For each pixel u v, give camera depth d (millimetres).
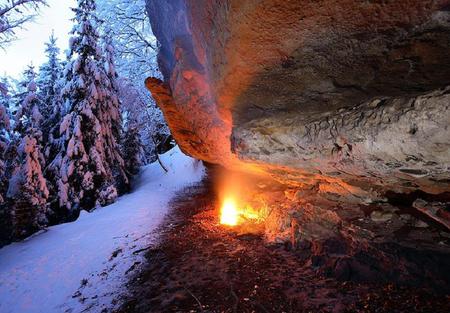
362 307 2953
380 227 3414
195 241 6000
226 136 5367
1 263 6992
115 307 3906
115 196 13359
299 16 1794
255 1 1724
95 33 14352
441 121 1690
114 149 15461
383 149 2170
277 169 4367
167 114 7871
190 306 3568
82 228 8945
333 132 2570
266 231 5562
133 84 16609
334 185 4039
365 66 2229
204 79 4738
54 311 4234
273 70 2490
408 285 2996
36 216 9516
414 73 2135
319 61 2283
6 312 4688
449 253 2805
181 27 5250
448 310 2541
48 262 6402
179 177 14945
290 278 3838
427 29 1743
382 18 1732
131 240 6730
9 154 10977
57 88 15805
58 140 14656
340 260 3713
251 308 3324
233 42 2199
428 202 3041
